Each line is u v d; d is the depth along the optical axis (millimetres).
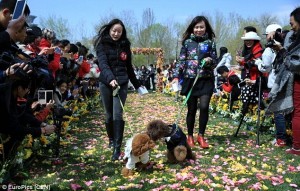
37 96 5113
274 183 4375
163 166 5152
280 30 6660
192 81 6293
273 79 6738
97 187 4309
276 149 6117
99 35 5785
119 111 5598
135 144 4621
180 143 5195
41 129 4363
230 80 9750
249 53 7133
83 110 10125
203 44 6297
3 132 4066
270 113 5797
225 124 8766
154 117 10625
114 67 5668
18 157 4449
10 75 3672
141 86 6059
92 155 5824
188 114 6406
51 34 7910
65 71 8031
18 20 4055
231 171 4891
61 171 4930
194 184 4391
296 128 5648
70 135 7340
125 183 4457
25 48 5770
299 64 5262
